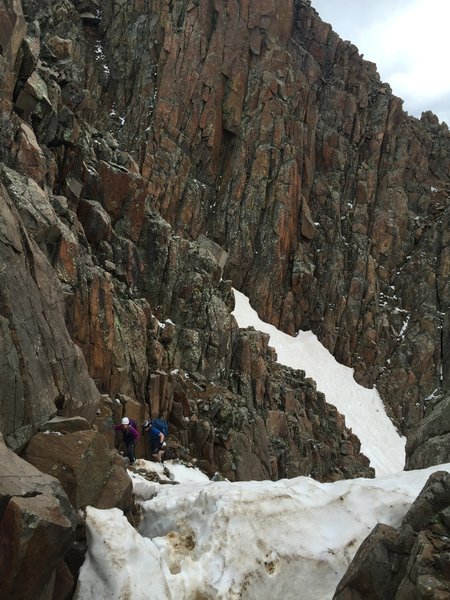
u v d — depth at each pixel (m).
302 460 29.83
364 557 9.57
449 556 8.33
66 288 18.08
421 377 47.19
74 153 24.44
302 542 10.58
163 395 22.09
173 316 28.61
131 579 8.86
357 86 56.88
